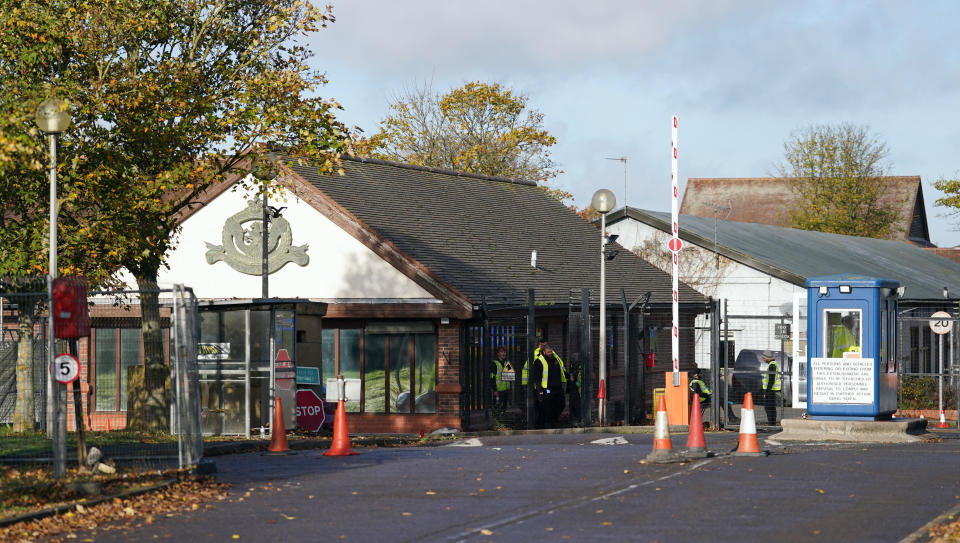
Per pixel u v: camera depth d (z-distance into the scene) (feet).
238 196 105.40
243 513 40.34
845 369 68.23
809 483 46.62
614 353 113.70
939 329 98.68
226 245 105.70
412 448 67.72
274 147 79.51
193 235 107.24
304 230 102.27
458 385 94.73
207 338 79.20
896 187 272.51
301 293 101.86
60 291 48.01
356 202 104.99
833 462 53.93
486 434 87.15
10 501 41.73
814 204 258.57
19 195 71.87
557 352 107.96
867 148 260.01
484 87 208.44
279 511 40.68
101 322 104.58
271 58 81.30
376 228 100.78
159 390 81.15
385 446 74.74
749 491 44.47
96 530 37.37
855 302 68.08
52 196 54.85
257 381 78.95
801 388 104.83
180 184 75.92
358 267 99.81
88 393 104.42
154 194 75.20
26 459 50.80
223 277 106.01
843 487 45.47
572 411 98.63
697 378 97.25
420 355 97.19
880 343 68.80
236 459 60.64
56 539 35.88
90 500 42.22
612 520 38.09
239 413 78.89
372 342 98.89
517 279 107.45
